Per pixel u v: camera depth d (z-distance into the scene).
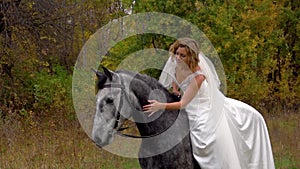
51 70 15.53
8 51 13.80
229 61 11.87
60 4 14.63
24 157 8.74
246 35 11.92
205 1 11.48
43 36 14.66
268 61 14.05
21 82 14.41
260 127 5.08
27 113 13.02
